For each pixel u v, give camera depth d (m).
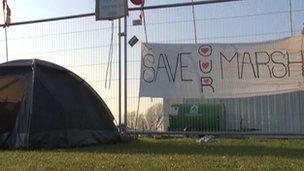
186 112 12.79
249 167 6.66
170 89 12.47
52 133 10.33
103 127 11.48
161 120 12.80
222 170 6.38
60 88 10.96
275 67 11.98
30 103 10.30
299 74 11.80
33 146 10.02
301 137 11.73
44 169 6.54
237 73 12.19
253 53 12.12
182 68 12.43
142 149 9.64
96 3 12.72
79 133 10.77
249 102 12.55
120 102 12.66
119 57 12.76
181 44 12.48
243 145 10.32
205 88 12.31
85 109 11.23
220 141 11.41
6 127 10.54
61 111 10.62
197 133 12.22
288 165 6.84
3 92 11.58
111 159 7.60
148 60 12.60
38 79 10.59
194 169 6.47
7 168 6.66
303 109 12.19
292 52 11.86
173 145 10.52
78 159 7.62
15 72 10.77
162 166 6.75
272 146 10.03
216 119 12.66
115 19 12.66
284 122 12.33
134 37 12.70
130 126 12.77
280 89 11.94
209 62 12.33
